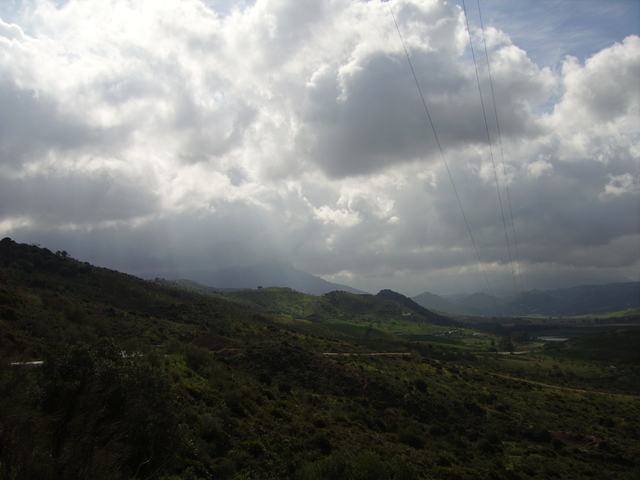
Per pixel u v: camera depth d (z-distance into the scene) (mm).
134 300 89625
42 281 72875
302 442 26656
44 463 11180
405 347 110562
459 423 49438
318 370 58156
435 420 48812
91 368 15336
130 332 57219
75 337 37125
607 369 100125
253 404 31531
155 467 15234
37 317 43812
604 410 61375
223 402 28984
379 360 73188
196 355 41562
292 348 64625
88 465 11844
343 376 57094
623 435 49906
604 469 39031
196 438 21516
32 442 11125
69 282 84562
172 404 18219
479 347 151750
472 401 56156
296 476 20094
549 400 64188
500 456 40000
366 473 18094
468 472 30875
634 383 87312
